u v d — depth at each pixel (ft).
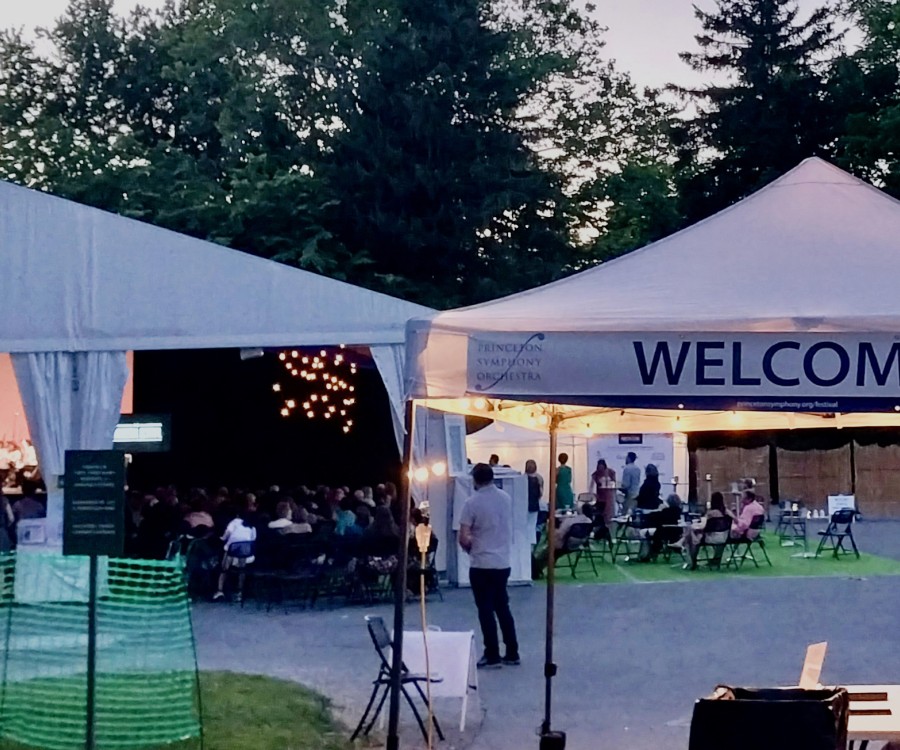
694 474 114.83
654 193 143.54
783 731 17.83
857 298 18.86
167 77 147.54
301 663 38.60
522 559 59.57
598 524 72.84
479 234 121.80
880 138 125.08
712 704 18.12
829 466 116.57
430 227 117.80
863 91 135.95
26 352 52.24
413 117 117.70
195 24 146.00
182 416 82.33
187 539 54.44
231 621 48.19
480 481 38.27
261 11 139.03
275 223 116.47
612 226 145.48
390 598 53.93
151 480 82.07
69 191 129.49
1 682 29.14
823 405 17.93
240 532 53.42
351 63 137.18
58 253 53.62
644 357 18.33
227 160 133.08
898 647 41.81
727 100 141.49
